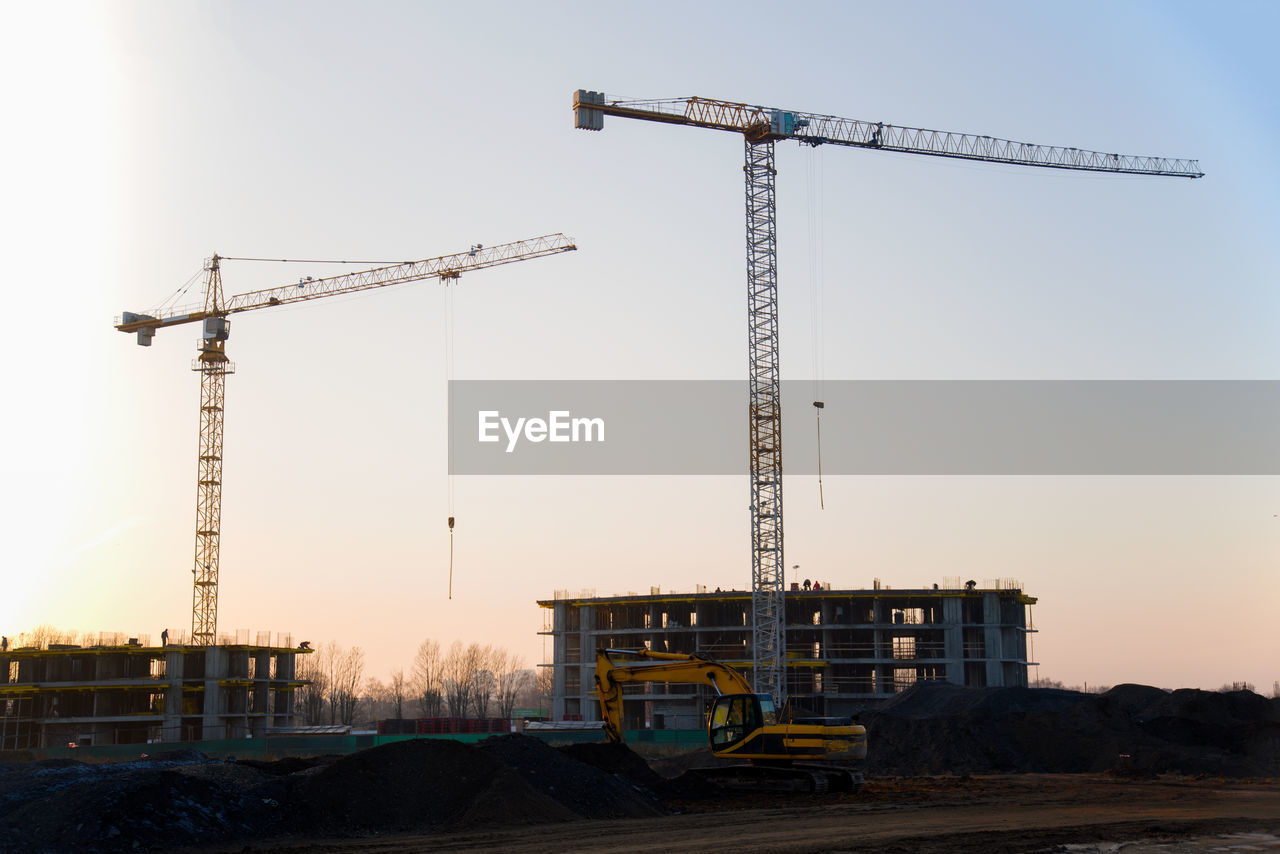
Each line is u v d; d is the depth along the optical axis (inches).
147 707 5064.0
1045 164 5113.2
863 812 1648.6
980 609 5059.1
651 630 5147.6
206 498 5551.2
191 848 1250.6
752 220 4370.1
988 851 1237.1
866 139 4559.5
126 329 5994.1
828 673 5029.5
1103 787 2084.2
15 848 1163.3
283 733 4234.7
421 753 1553.9
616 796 1649.9
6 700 5032.0
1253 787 2081.7
